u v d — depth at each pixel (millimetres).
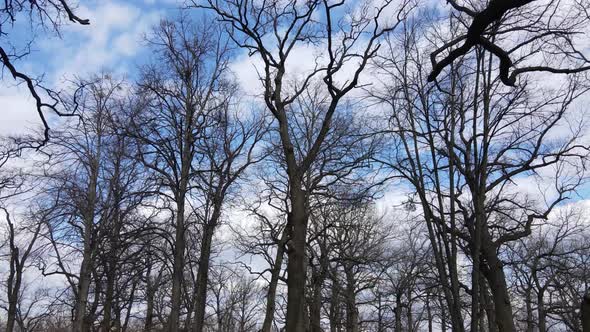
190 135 26531
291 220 13258
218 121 26688
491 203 19172
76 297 27562
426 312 42875
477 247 15031
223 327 49031
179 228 25359
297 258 12586
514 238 17750
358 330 39844
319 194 24578
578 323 30250
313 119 26438
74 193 27172
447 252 15367
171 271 26766
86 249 26938
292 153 13961
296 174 13609
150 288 30375
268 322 23438
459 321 14664
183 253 25812
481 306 17078
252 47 15023
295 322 12055
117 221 26875
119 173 28125
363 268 31328
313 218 27703
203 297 25766
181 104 26594
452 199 15711
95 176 27922
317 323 27094
